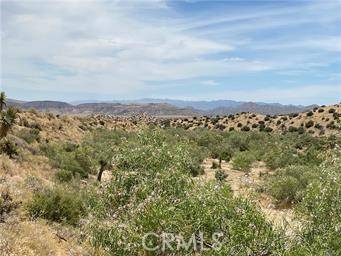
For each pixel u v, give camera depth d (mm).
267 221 8766
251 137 88250
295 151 66625
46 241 12836
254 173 50906
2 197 16203
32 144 50812
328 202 9820
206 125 124688
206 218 8281
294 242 8766
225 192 8664
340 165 10469
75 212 16875
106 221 10234
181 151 10844
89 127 87562
